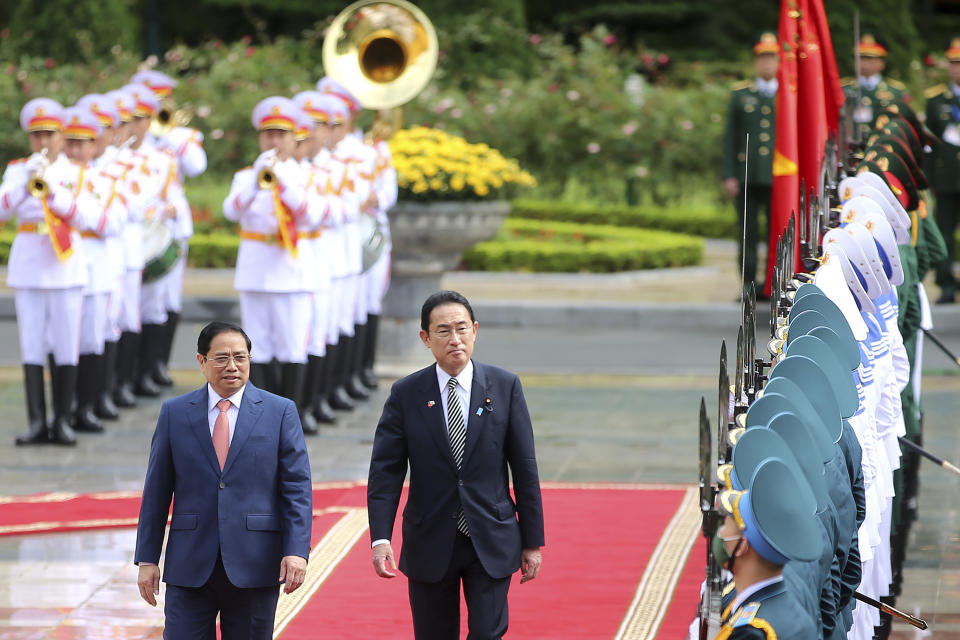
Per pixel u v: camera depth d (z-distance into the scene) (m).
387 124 42.62
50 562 27.20
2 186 36.81
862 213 24.81
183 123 45.78
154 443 19.12
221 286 63.38
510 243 71.25
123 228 40.66
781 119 29.16
